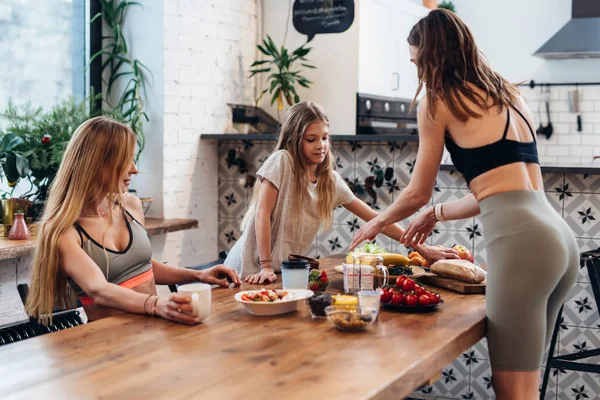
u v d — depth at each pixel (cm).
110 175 230
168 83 429
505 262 206
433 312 219
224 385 150
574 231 374
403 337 189
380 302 226
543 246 203
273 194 284
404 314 216
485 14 667
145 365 164
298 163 285
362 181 424
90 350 175
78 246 221
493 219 211
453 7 677
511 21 659
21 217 329
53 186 229
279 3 494
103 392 146
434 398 403
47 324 227
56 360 168
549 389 387
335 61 475
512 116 219
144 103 432
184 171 446
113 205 240
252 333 191
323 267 300
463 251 288
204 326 198
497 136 213
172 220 427
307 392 146
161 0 422
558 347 381
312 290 243
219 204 477
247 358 169
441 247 291
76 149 227
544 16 647
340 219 432
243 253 294
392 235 300
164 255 437
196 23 447
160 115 428
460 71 219
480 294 248
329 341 184
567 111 638
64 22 420
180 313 202
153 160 432
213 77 464
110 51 438
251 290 238
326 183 292
